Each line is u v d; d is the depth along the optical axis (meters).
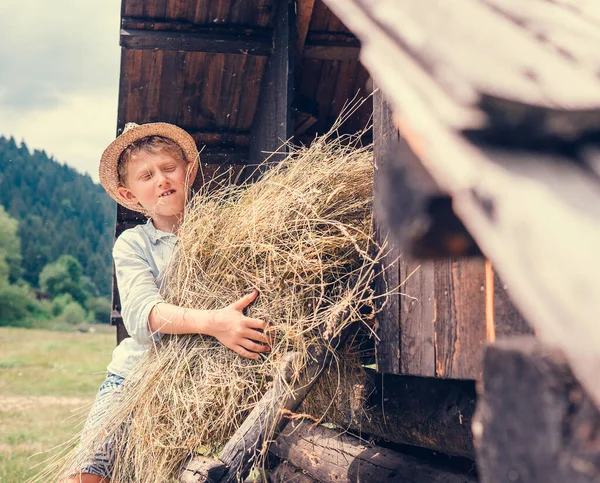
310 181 2.29
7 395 13.93
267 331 2.14
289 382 2.05
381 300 2.00
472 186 0.61
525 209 0.57
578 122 0.65
